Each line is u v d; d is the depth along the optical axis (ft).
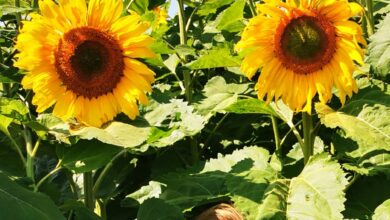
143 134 4.07
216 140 5.54
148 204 4.29
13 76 4.36
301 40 4.43
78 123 4.23
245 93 5.15
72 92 4.24
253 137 5.49
